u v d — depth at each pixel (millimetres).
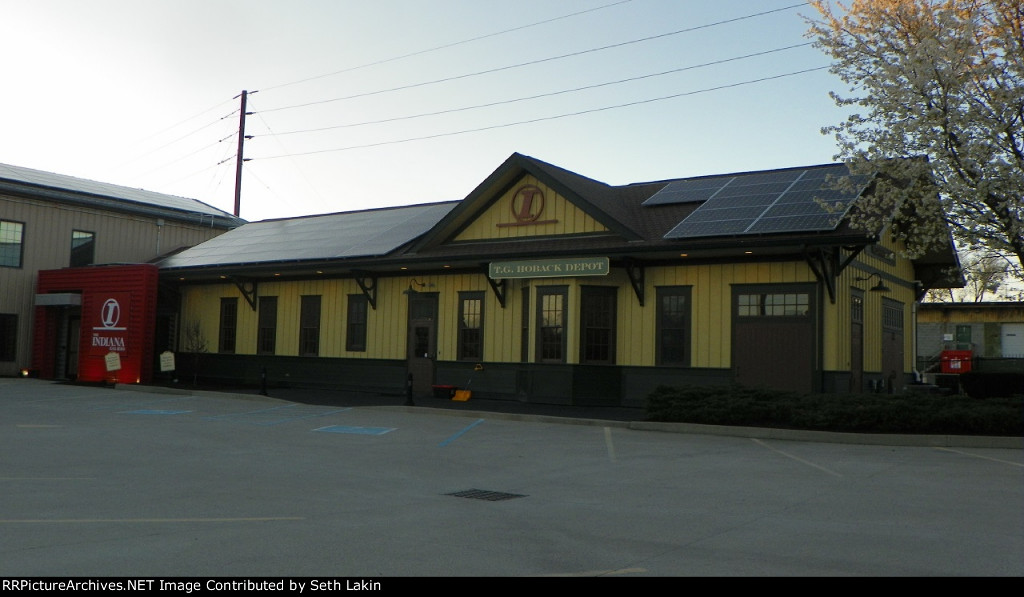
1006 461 12914
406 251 25734
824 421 15891
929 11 18781
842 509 9156
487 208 24766
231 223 41062
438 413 20500
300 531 7844
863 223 18203
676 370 21328
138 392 27219
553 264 22078
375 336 27062
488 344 24469
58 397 24719
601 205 22609
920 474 11664
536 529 8094
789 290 19984
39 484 10383
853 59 19219
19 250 33250
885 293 24266
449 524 8297
